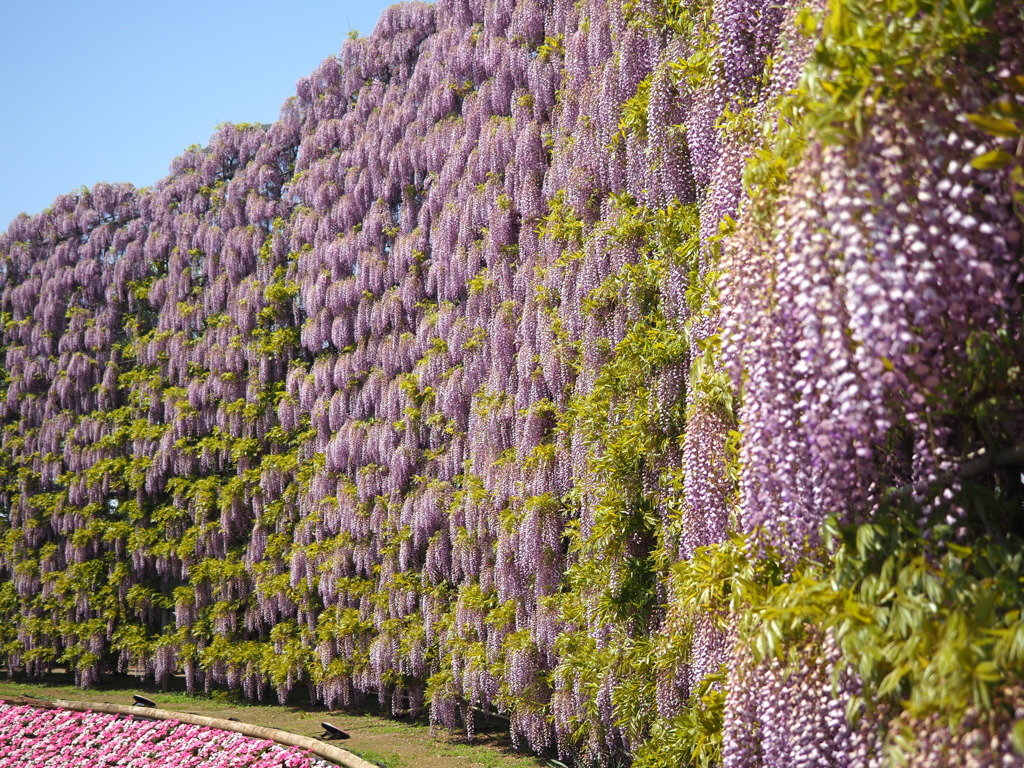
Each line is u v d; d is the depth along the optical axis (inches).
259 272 472.4
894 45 72.3
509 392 304.5
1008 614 68.3
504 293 319.3
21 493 558.6
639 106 216.7
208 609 455.8
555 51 311.3
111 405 538.3
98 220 567.8
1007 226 73.2
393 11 430.9
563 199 277.0
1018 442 80.0
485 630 308.3
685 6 192.9
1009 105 67.5
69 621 519.8
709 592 126.2
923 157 72.0
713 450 132.0
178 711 389.1
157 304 523.2
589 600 229.8
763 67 133.0
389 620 358.3
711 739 134.0
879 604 80.7
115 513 519.5
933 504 81.1
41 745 346.0
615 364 223.8
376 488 378.6
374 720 366.0
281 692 411.8
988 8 69.5
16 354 582.2
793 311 86.4
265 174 484.4
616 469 209.5
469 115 360.8
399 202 410.9
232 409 461.4
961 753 66.1
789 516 92.2
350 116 441.1
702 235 145.3
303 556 411.2
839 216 73.9
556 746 289.3
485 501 308.8
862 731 83.4
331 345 431.2
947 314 76.7
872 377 75.5
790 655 91.9
